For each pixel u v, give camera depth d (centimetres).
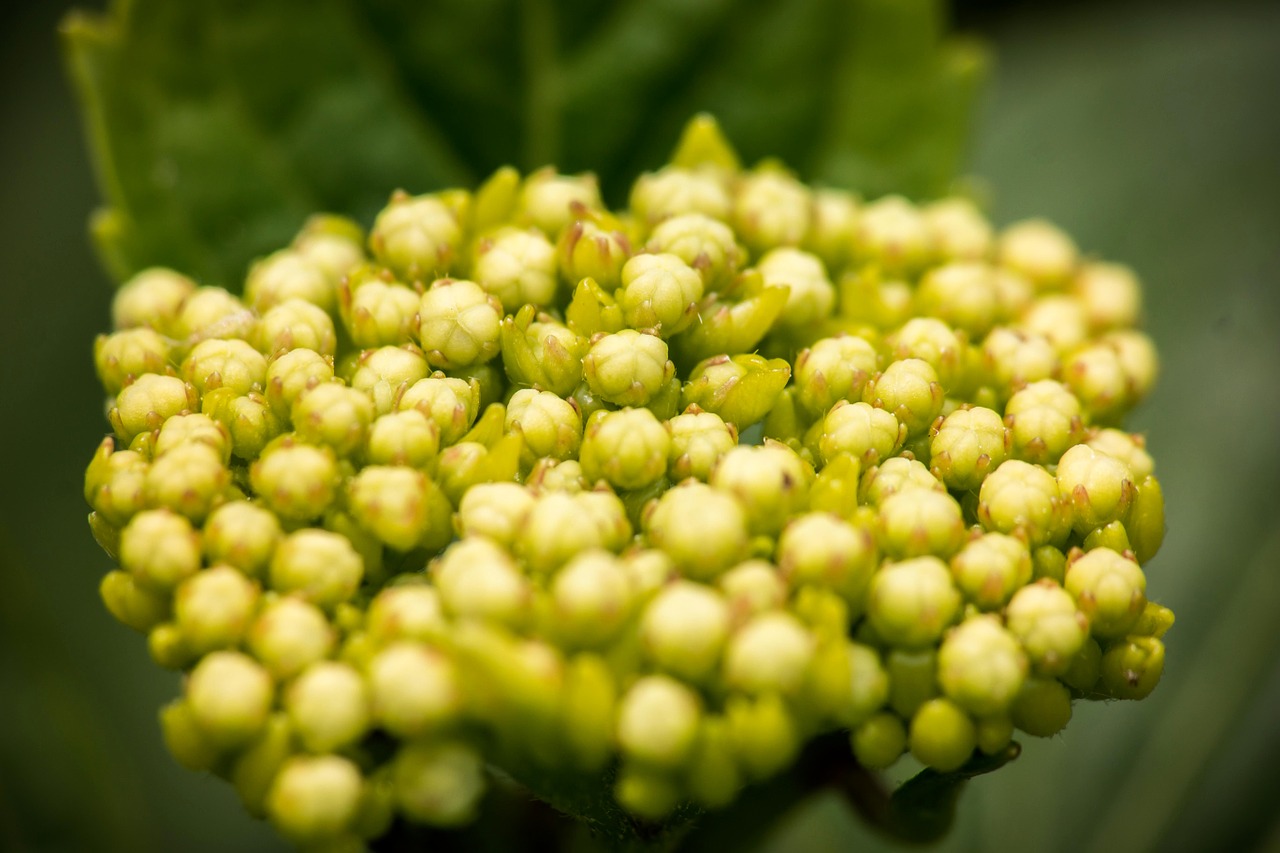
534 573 12
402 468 12
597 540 12
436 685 11
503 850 13
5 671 14
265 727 12
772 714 11
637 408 12
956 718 12
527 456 12
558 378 12
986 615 12
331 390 12
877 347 13
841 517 12
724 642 12
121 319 13
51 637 14
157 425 12
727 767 12
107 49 14
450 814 12
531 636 12
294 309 13
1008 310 14
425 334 13
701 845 13
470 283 13
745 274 13
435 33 14
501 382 13
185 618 12
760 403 12
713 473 12
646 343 12
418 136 14
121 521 12
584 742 11
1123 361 13
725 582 12
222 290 13
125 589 12
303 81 14
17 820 14
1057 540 12
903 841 13
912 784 12
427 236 13
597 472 12
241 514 12
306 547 12
